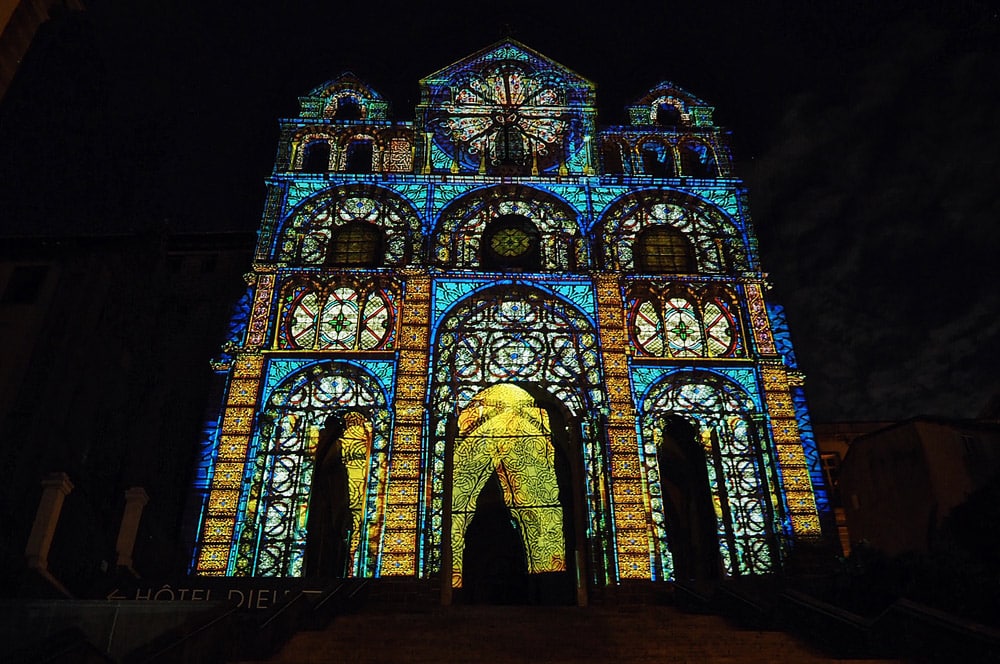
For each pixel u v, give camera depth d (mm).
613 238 28031
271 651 13273
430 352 25094
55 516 17266
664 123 33344
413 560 21594
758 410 24766
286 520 22594
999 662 11133
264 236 27469
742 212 28672
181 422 24594
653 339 26172
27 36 11656
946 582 15656
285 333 25672
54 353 23734
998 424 27594
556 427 26000
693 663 13039
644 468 23828
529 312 26391
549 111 30812
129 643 12719
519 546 28328
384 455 23562
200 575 21203
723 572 22516
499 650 13977
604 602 21438
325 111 31109
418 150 29672
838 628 13805
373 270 26766
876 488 28594
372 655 13320
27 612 12773
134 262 26656
